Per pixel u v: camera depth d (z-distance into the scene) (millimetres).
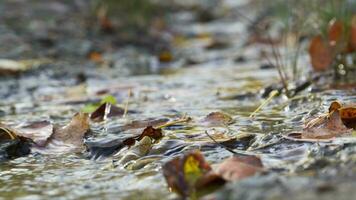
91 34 11773
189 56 10820
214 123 4656
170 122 4645
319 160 3260
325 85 5867
